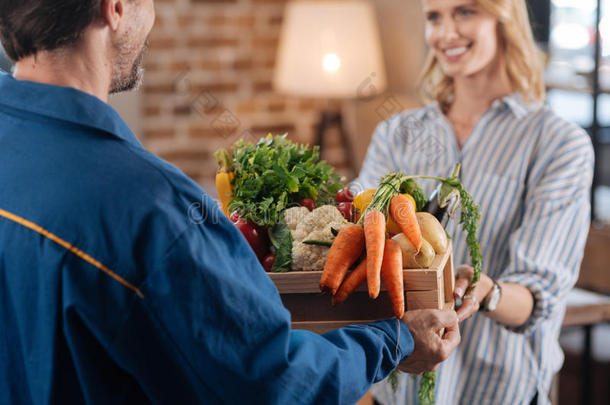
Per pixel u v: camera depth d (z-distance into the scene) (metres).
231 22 4.75
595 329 2.58
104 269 0.86
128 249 0.86
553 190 1.68
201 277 0.87
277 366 0.90
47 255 0.86
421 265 1.19
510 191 1.74
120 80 0.99
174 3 4.69
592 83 2.81
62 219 0.87
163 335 0.88
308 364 0.93
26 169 0.89
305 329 1.22
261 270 0.97
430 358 1.15
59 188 0.88
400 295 1.13
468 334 1.72
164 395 0.90
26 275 0.88
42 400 0.89
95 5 0.91
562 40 3.17
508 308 1.57
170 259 0.87
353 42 3.96
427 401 1.39
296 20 3.97
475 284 1.43
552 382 2.17
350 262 1.15
